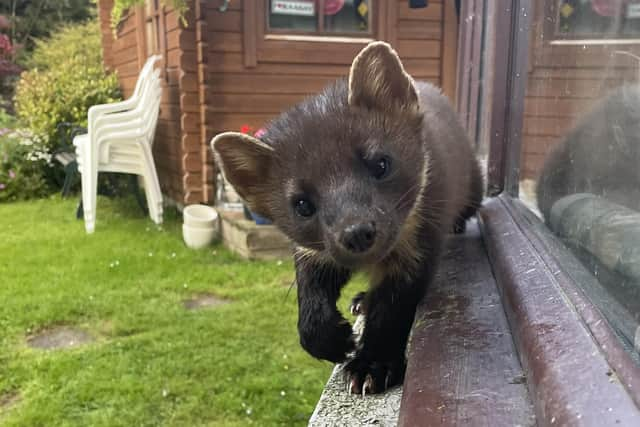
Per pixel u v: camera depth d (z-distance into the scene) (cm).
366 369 33
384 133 35
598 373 19
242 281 99
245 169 37
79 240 125
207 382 69
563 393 19
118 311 87
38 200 172
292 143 35
